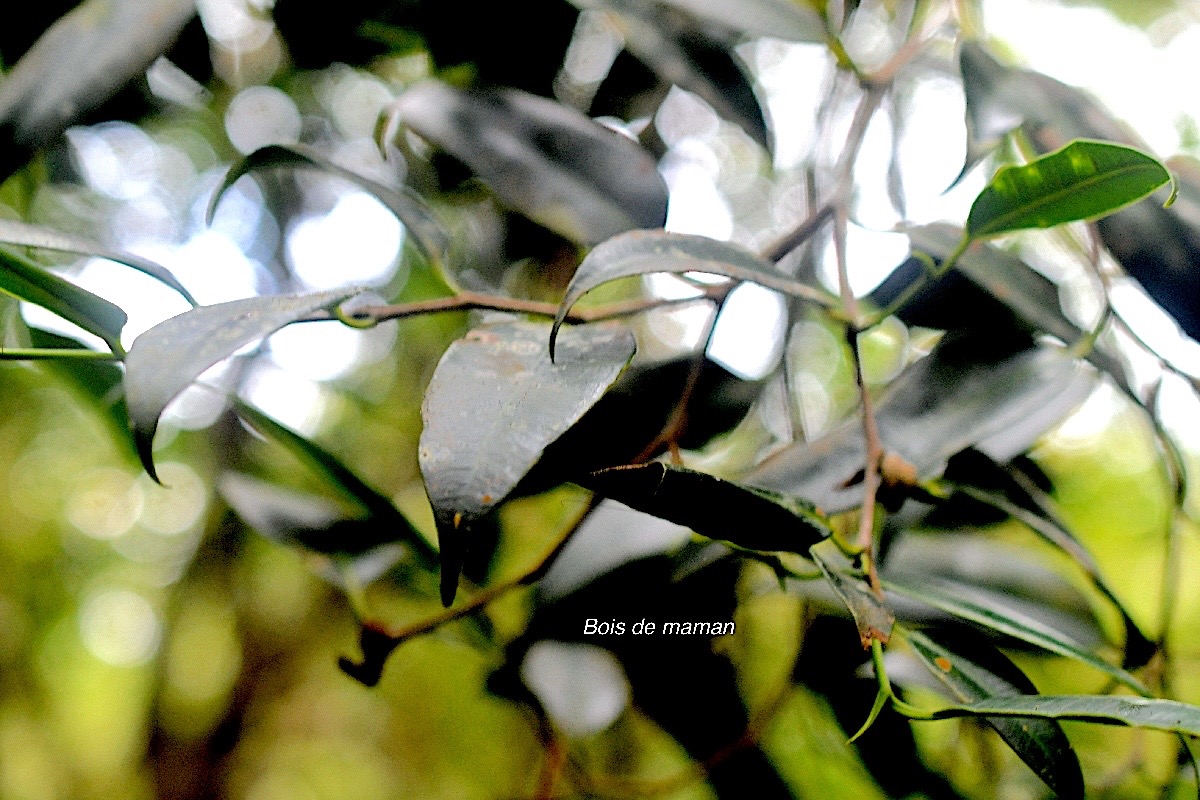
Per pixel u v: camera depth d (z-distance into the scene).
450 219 1.28
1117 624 1.09
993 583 1.06
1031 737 0.94
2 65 1.05
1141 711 0.88
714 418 1.07
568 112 1.05
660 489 0.90
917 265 1.06
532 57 1.12
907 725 1.10
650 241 0.91
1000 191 0.94
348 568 1.08
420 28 1.12
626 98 1.15
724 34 1.07
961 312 1.05
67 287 0.94
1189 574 1.82
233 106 1.55
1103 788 1.15
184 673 3.57
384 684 3.52
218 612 3.35
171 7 1.01
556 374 0.89
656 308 1.01
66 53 1.00
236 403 1.05
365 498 1.06
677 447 1.04
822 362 1.53
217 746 3.28
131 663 4.73
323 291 0.90
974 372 1.04
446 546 0.85
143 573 4.42
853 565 0.96
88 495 4.14
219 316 0.88
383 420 2.02
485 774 2.65
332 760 4.51
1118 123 1.03
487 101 1.05
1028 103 1.03
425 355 1.97
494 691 1.11
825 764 1.33
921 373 1.05
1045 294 1.04
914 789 1.11
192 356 0.87
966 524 1.07
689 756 1.13
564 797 1.26
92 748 4.69
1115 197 0.93
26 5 1.04
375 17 1.12
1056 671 1.31
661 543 1.05
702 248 0.92
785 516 0.91
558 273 1.17
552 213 1.04
